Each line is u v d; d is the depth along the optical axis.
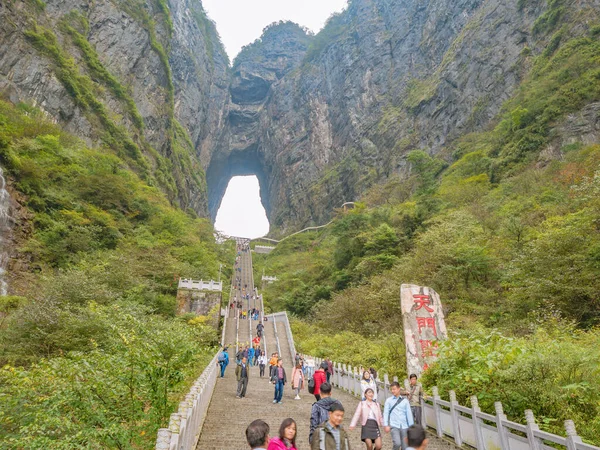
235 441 7.55
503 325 16.77
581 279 14.70
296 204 106.19
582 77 40.75
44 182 33.22
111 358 7.45
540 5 61.12
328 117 111.56
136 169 58.62
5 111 38.75
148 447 6.50
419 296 12.45
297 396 12.92
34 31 50.53
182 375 7.80
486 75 65.88
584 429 6.09
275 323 31.28
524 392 7.08
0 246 25.31
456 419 7.72
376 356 17.14
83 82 55.69
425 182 50.00
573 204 20.80
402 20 102.94
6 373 7.53
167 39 85.00
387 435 8.75
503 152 44.03
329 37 128.38
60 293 17.36
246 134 135.75
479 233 25.33
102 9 67.94
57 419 6.23
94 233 31.84
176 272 33.03
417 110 81.06
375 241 34.69
